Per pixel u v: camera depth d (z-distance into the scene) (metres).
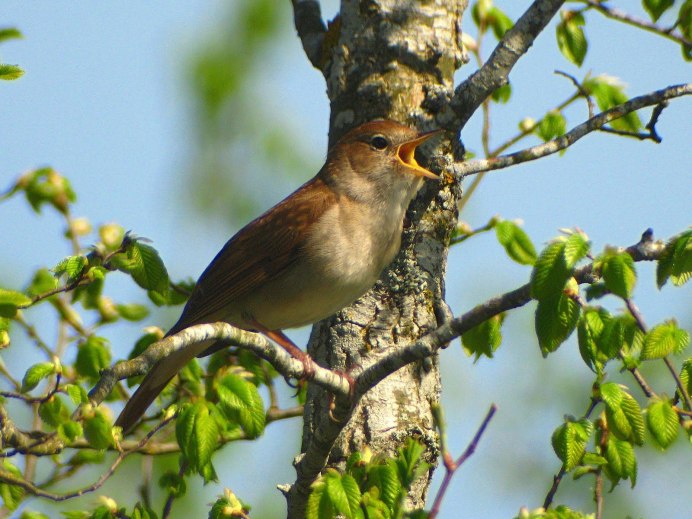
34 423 10.15
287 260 10.38
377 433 9.21
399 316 9.69
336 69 10.43
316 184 10.77
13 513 8.24
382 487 7.50
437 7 10.34
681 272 7.33
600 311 7.83
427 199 9.94
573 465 7.66
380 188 10.05
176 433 7.70
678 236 7.44
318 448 8.12
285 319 10.69
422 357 7.68
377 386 9.36
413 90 10.12
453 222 10.10
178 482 9.20
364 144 10.13
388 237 9.95
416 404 9.40
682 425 7.95
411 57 10.16
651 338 7.87
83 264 9.01
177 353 9.82
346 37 10.41
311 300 10.28
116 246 9.66
